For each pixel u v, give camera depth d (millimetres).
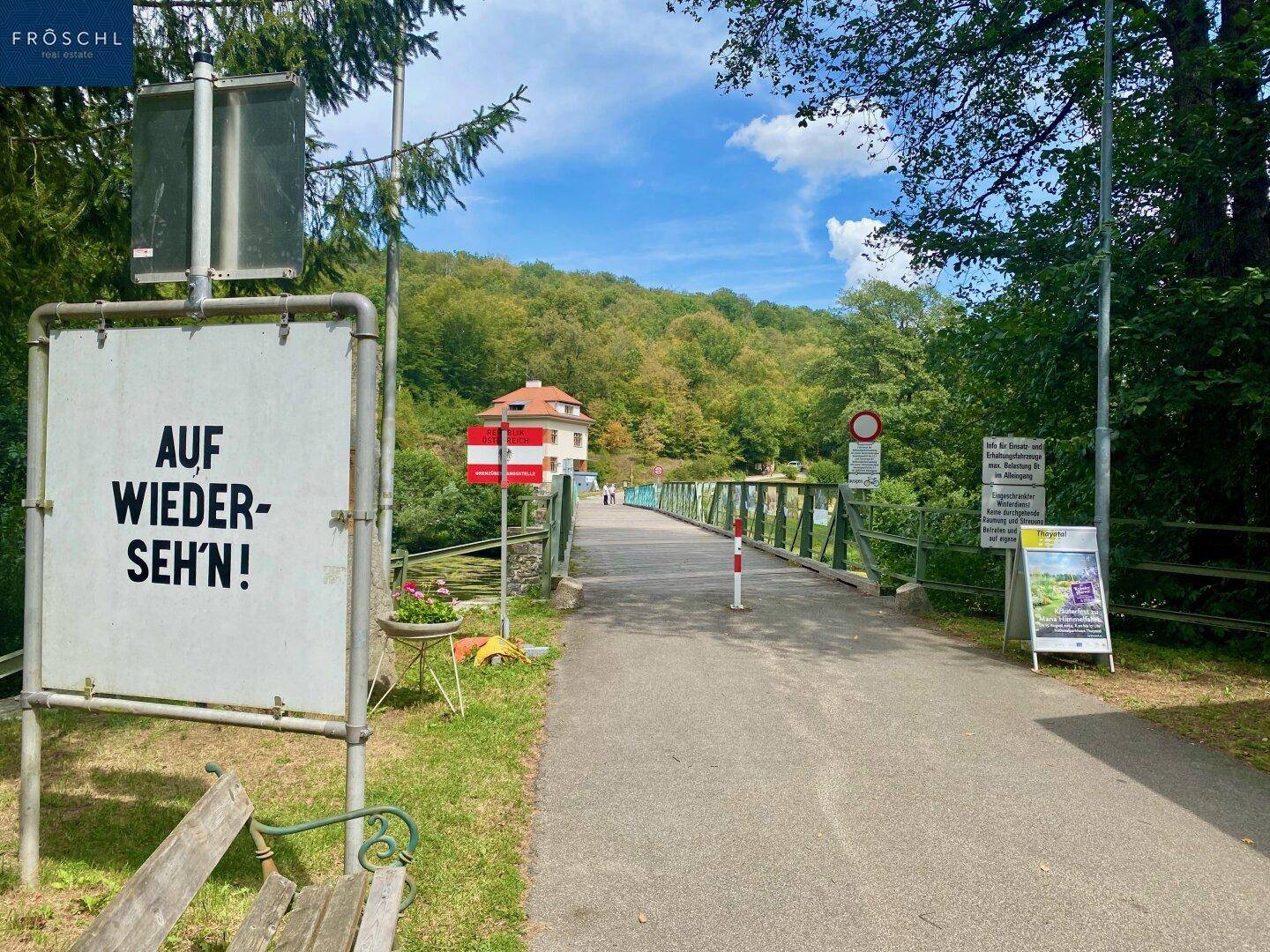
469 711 6164
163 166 3406
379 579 6645
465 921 3379
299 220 3289
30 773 3541
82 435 3428
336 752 5293
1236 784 5012
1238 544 9438
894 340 49125
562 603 10750
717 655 8141
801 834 4254
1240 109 8672
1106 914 3523
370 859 3820
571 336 110375
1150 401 8422
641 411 113312
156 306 3328
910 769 5184
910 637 9047
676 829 4289
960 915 3506
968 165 12305
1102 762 5348
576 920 3426
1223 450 9078
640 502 57531
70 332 3441
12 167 5688
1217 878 3848
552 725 5988
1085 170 10164
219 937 3225
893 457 36969
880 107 11945
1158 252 9031
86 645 3422
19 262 6004
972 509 10195
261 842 2947
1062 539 8070
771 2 11461
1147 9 9664
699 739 5703
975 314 10617
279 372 3234
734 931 3361
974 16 11289
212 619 3295
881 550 12945
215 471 3287
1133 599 9555
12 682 7078
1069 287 8766
